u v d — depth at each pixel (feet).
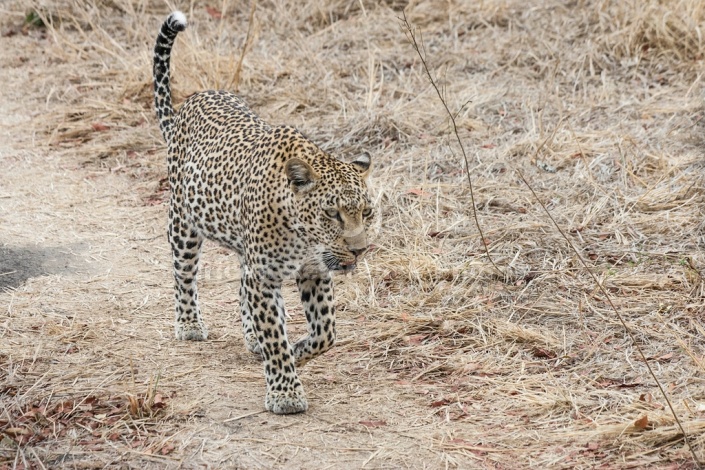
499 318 34.76
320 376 31.55
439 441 27.37
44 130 56.44
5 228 44.09
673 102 51.03
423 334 34.19
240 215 30.30
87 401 29.68
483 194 43.32
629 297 35.27
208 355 33.27
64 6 73.10
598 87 53.52
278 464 26.30
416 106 52.42
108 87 61.21
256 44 63.52
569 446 26.91
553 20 60.29
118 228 44.50
